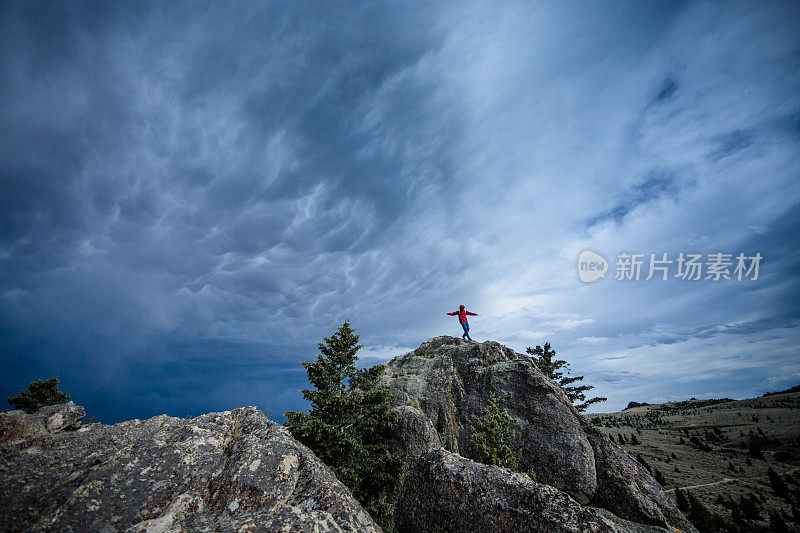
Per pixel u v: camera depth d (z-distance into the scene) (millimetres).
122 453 7281
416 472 12305
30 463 7137
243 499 6445
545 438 18312
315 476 7180
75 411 10195
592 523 8188
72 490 6352
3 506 5770
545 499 9227
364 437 15914
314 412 15180
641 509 15344
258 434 8648
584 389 29188
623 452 17516
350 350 16922
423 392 22781
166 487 6570
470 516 9828
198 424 9023
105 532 5391
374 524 6625
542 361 31531
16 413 9172
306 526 5570
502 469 10906
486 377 22391
